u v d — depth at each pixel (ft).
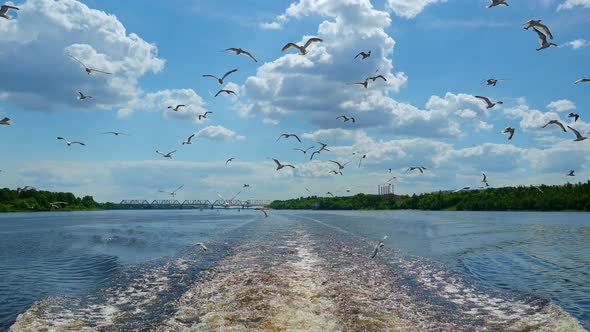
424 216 516.73
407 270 105.91
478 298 78.95
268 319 62.80
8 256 142.92
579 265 116.57
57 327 63.57
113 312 70.85
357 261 118.83
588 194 613.11
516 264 118.32
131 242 186.80
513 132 99.71
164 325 63.10
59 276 104.73
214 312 67.82
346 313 66.03
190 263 118.83
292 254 133.28
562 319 66.08
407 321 64.18
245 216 584.81
